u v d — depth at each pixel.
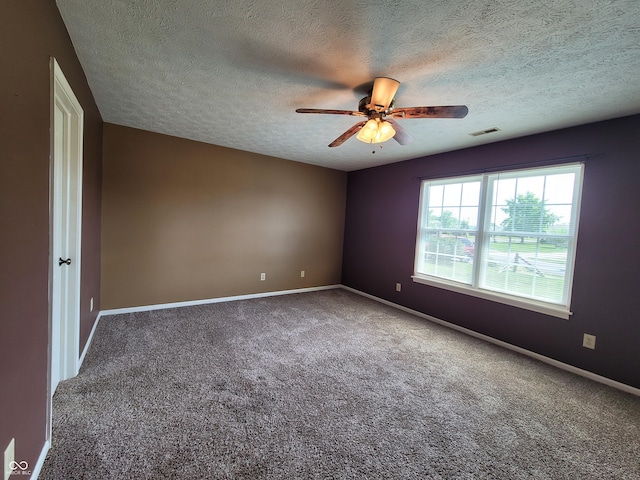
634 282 2.35
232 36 1.65
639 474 1.52
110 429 1.64
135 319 3.37
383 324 3.66
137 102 2.65
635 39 1.51
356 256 5.30
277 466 1.46
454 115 1.98
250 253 4.53
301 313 3.95
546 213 2.89
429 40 1.60
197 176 3.96
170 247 3.83
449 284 3.69
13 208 1.03
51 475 1.33
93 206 2.76
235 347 2.79
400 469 1.48
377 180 4.89
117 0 1.40
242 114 2.84
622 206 2.42
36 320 1.26
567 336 2.70
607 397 2.24
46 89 1.32
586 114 2.44
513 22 1.42
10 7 0.98
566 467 1.55
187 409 1.85
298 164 4.93
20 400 1.13
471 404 2.08
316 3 1.36
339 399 2.05
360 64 1.87
